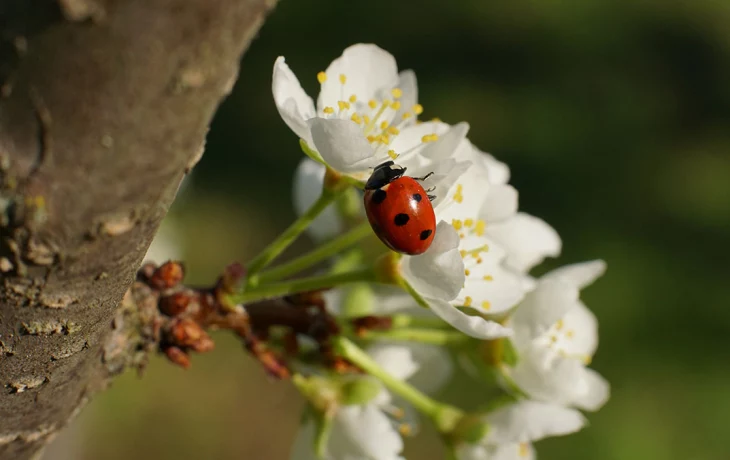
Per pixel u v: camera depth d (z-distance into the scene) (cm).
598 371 38
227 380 35
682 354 39
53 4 10
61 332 11
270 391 35
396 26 53
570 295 14
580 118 50
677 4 57
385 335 14
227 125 47
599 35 55
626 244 44
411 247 13
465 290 14
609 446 35
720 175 49
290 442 35
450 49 52
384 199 13
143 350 13
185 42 10
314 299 14
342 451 14
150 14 10
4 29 10
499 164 14
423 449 32
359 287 14
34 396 11
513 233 15
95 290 11
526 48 53
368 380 14
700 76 54
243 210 43
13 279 11
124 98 10
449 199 13
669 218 46
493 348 14
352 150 12
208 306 13
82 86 10
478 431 14
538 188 46
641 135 50
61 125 10
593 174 47
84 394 12
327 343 14
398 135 13
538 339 15
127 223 10
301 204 15
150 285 13
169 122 10
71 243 10
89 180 10
